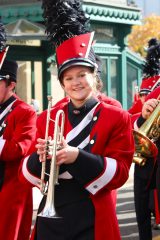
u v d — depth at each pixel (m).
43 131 5.35
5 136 6.80
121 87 21.56
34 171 5.14
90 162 4.89
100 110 5.16
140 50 33.41
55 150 4.84
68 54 5.11
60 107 5.32
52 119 5.29
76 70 5.05
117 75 21.44
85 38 5.18
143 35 34.00
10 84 6.93
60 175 5.04
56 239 5.05
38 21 17.83
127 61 21.88
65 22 5.30
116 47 21.17
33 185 5.27
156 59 9.51
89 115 5.16
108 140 5.11
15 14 17.95
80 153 4.88
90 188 4.95
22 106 6.88
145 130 7.36
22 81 18.00
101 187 4.96
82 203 5.04
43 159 4.96
